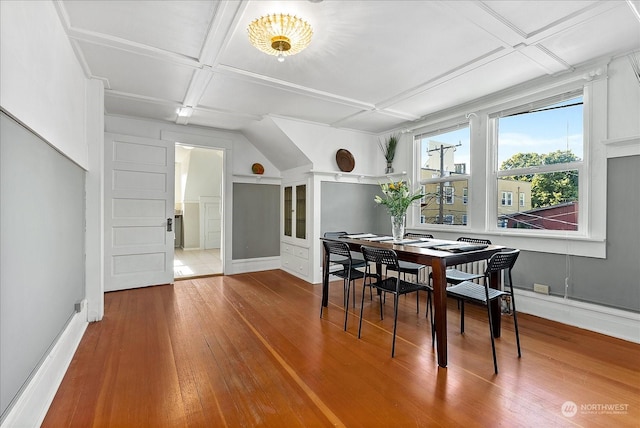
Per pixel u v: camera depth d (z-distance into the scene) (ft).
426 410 5.36
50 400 5.51
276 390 5.97
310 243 14.90
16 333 4.38
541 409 5.35
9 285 4.17
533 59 8.51
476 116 11.80
